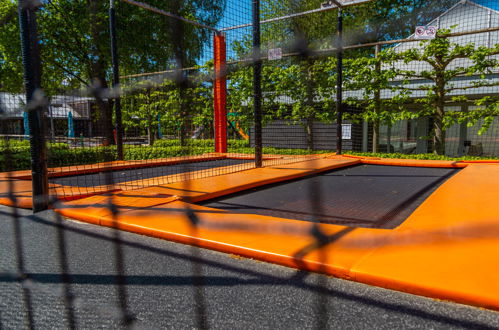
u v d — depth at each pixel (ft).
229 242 6.32
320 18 31.68
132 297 4.63
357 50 40.50
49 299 4.64
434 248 5.55
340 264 5.12
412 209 9.95
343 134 30.86
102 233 7.69
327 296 4.52
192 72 34.47
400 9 44.39
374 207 10.23
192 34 25.11
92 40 40.16
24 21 9.50
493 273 4.57
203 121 36.86
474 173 15.49
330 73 30.99
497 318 3.87
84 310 4.32
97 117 27.71
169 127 38.96
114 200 10.26
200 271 5.47
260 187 13.98
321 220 8.76
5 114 16.49
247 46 28.78
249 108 35.99
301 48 31.50
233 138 40.86
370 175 17.54
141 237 7.37
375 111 29.37
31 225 8.41
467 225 6.72
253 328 3.82
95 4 39.52
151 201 10.09
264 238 6.51
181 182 13.88
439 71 26.25
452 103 30.32
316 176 17.22
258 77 17.78
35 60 9.68
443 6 41.11
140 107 39.04
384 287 4.68
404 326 3.77
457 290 4.18
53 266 5.77
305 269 5.37
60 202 10.25
